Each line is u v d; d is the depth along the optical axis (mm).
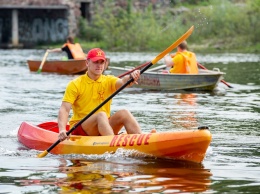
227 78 36031
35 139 16531
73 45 41156
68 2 73188
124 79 15891
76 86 15828
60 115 15648
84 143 15531
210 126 19719
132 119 15766
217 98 27328
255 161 14820
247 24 66938
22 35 75312
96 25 73688
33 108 23922
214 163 14586
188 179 13094
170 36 68000
